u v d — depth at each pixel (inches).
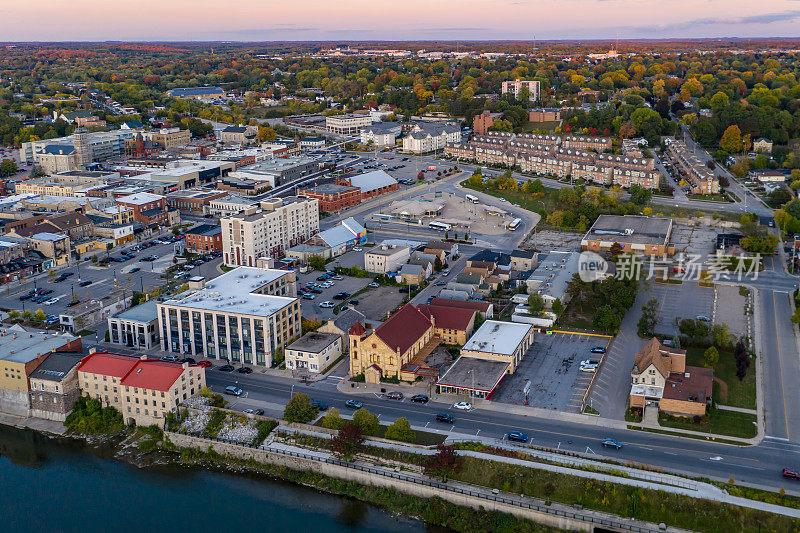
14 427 7696.9
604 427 6988.2
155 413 7406.5
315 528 6141.7
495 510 6072.8
